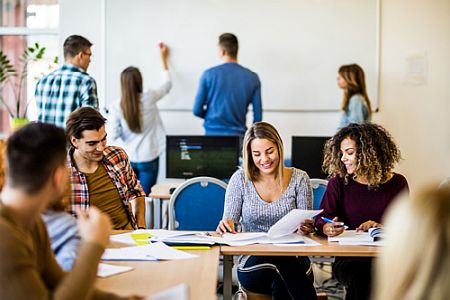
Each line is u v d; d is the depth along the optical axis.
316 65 5.77
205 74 5.32
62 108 4.41
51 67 6.11
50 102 4.44
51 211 1.95
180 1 5.76
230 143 4.83
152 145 5.23
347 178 3.12
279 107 5.81
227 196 3.13
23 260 1.44
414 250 1.08
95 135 3.01
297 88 5.79
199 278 2.11
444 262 1.06
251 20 5.75
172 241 2.66
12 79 6.13
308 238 2.87
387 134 3.09
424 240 1.07
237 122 5.35
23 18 6.11
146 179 5.26
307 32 5.75
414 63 5.77
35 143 1.50
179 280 2.09
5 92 6.14
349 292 2.91
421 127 5.82
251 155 3.09
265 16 5.75
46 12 6.10
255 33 5.76
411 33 5.76
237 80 5.29
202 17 5.77
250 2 5.74
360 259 2.95
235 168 4.83
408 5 5.74
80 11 5.80
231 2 5.75
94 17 5.80
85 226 1.59
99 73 5.83
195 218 4.07
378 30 5.75
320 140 4.87
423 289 1.06
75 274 1.52
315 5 5.73
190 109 5.82
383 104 5.80
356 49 5.76
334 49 5.76
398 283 1.08
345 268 2.96
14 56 6.14
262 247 2.65
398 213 1.13
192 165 4.86
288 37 5.76
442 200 1.09
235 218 3.09
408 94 5.79
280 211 3.06
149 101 5.18
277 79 5.79
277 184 3.10
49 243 1.73
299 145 4.89
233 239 2.73
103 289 1.98
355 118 5.32
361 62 5.77
